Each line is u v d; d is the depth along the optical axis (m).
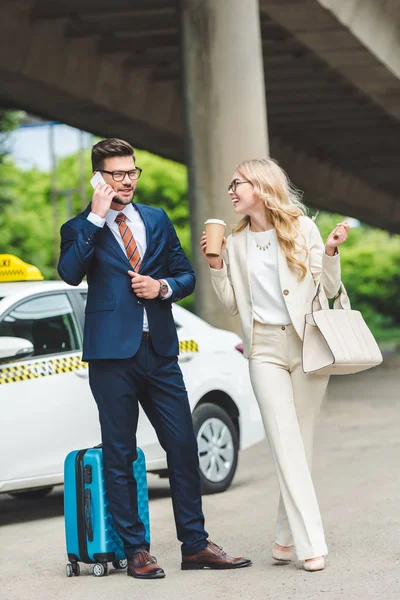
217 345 12.93
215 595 7.41
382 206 62.12
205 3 20.92
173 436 8.24
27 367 10.79
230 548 9.07
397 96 31.77
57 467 10.88
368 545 8.84
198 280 20.80
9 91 29.05
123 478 8.16
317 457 14.59
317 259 8.20
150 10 25.16
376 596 7.15
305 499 8.02
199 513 8.32
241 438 12.93
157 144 38.84
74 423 11.05
